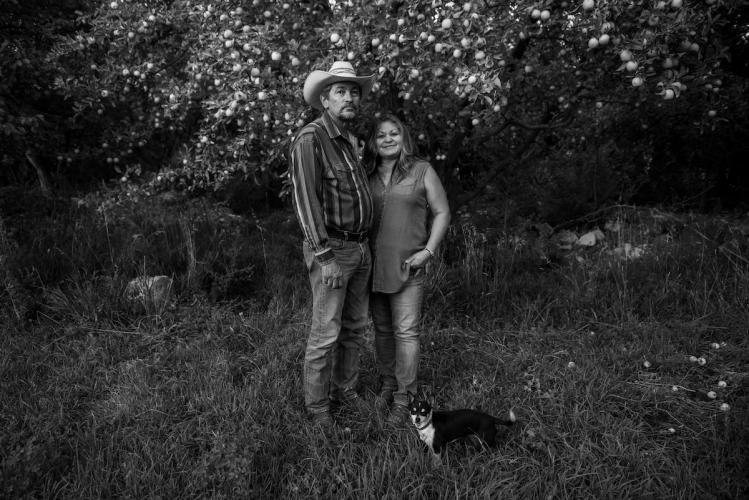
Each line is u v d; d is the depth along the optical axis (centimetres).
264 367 297
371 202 242
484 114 372
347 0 318
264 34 324
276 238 534
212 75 369
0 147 574
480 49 285
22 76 562
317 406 253
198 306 378
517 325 368
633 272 412
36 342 327
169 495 199
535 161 614
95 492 202
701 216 552
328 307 240
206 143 477
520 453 231
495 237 495
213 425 246
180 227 489
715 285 391
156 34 436
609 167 589
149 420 250
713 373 299
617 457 226
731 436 232
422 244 253
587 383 281
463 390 274
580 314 373
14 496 190
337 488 207
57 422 243
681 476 210
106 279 387
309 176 223
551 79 441
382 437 241
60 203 544
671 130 609
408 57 315
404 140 248
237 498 195
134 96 572
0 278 366
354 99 242
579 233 559
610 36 279
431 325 359
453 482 206
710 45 341
